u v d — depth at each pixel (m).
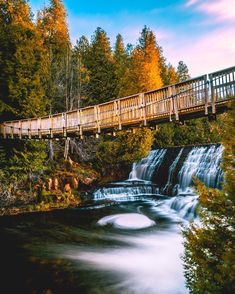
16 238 16.47
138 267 12.56
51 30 40.53
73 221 19.62
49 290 10.72
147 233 17.00
